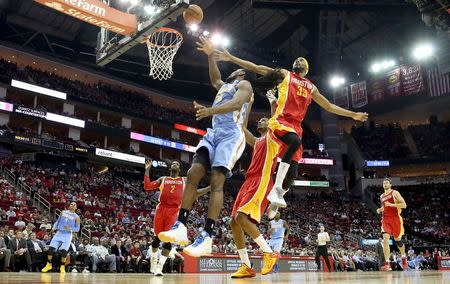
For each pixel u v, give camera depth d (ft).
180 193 29.78
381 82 141.69
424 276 16.76
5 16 102.53
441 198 128.88
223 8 120.47
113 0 38.29
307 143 145.59
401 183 142.00
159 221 29.55
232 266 49.93
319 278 13.92
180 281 12.44
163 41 49.80
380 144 152.97
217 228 75.56
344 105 147.02
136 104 124.77
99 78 124.98
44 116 98.84
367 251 94.63
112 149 110.22
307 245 90.68
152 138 118.32
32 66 114.01
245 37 138.10
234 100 13.38
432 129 150.71
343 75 144.77
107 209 77.56
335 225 116.67
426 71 133.69
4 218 57.57
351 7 118.73
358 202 134.10
